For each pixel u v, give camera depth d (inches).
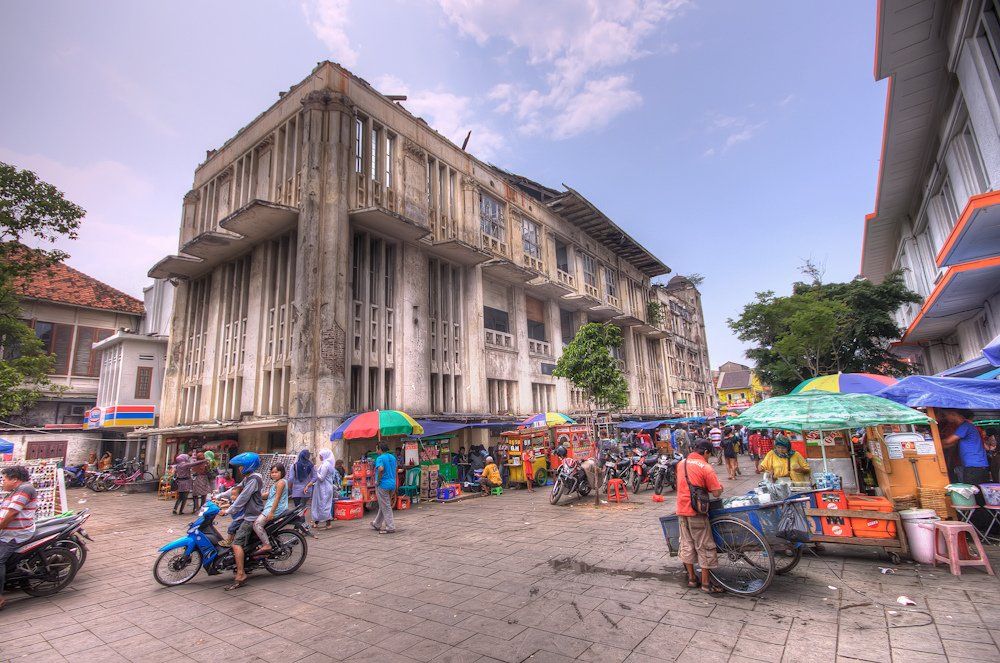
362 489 433.4
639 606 187.8
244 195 701.3
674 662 142.3
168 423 743.1
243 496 241.3
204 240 649.6
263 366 603.2
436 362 667.4
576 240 1052.5
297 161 605.9
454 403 677.9
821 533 242.4
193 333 768.9
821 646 148.2
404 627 177.6
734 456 584.7
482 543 305.4
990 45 368.2
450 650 156.7
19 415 879.7
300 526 263.1
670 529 220.4
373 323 595.5
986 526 253.9
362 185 602.5
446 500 494.3
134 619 195.8
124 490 701.9
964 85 402.3
